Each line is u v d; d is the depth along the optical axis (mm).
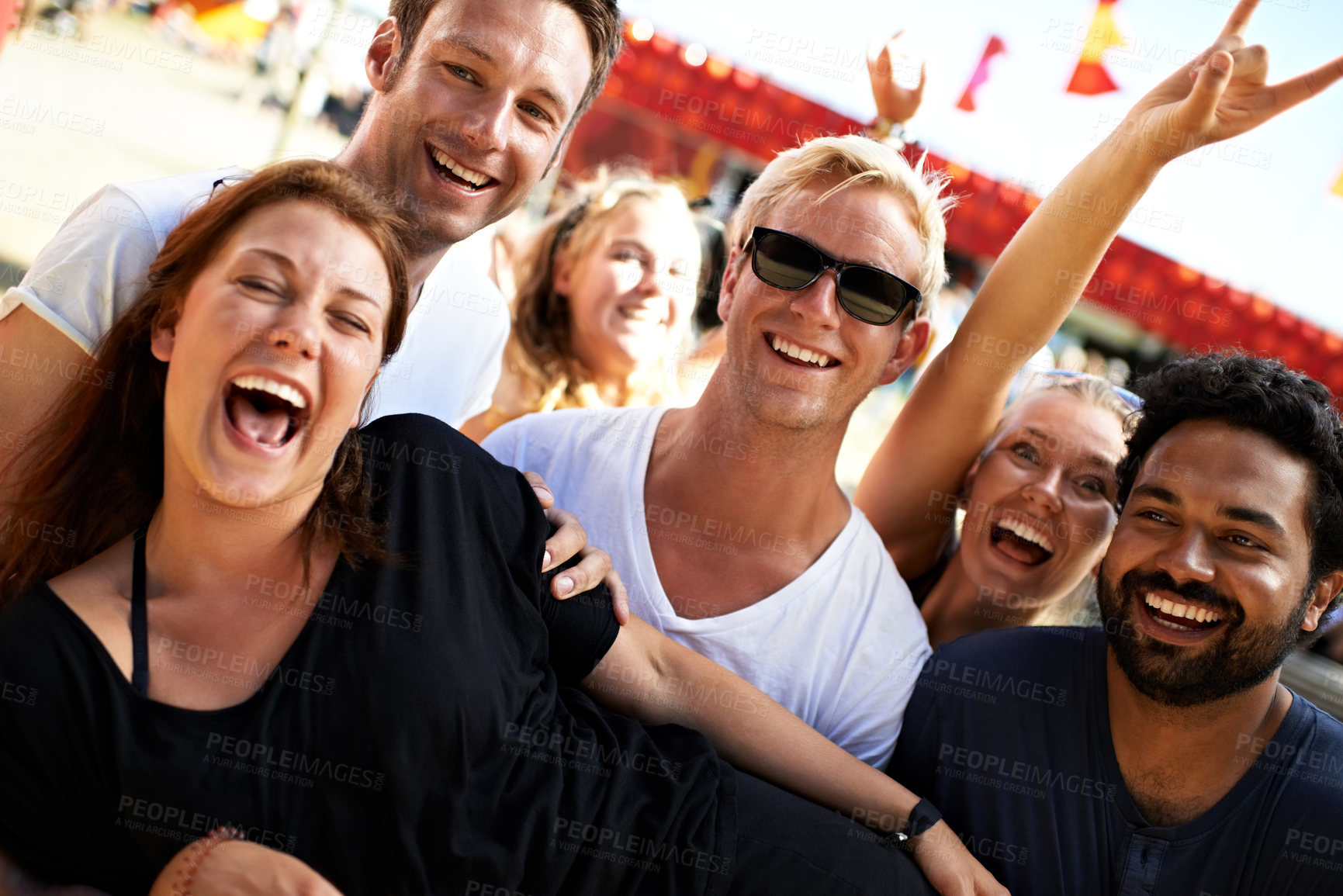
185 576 1792
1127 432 2623
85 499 1953
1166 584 2199
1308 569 2182
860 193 2402
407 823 1759
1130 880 2250
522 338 3738
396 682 1750
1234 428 2207
